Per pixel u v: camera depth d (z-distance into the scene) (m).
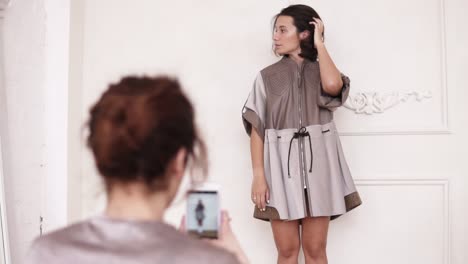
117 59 2.83
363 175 2.58
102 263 0.67
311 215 2.13
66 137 2.72
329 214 2.14
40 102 2.72
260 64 2.71
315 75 2.24
